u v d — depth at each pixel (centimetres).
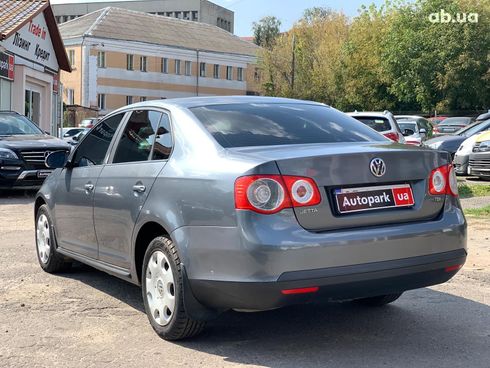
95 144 568
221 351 427
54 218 618
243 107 496
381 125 1382
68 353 423
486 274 646
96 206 527
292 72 5912
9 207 1155
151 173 461
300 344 442
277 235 376
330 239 382
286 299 375
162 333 444
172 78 6544
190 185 418
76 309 525
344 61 5216
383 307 534
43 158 1284
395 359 412
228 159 409
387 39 4694
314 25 6084
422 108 4666
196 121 461
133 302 548
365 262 390
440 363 405
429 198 426
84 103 5806
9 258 718
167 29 6750
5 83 2119
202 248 400
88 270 666
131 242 474
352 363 405
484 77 4306
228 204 388
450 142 1681
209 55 6825
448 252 423
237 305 390
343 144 452
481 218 998
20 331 468
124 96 6188
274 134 460
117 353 423
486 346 438
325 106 547
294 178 386
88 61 5819
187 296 411
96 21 6188
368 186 406
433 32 4422
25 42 2264
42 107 2545
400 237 402
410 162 423
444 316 507
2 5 2327
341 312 520
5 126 1408
